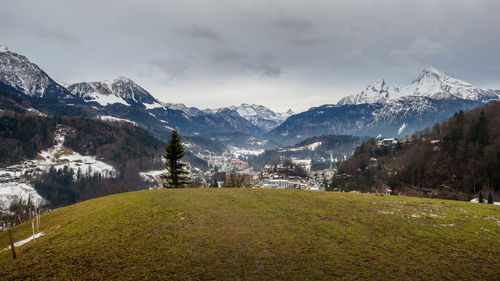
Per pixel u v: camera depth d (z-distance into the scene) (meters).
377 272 17.09
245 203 33.16
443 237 22.59
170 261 18.91
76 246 22.39
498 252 19.95
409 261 18.53
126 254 20.28
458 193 103.19
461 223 26.12
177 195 38.47
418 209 31.11
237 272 17.27
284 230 24.05
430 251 20.03
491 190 95.31
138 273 17.48
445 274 16.94
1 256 23.77
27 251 23.02
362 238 22.28
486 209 31.58
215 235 23.12
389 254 19.52
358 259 18.78
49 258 20.66
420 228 24.61
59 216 34.50
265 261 18.61
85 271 18.22
